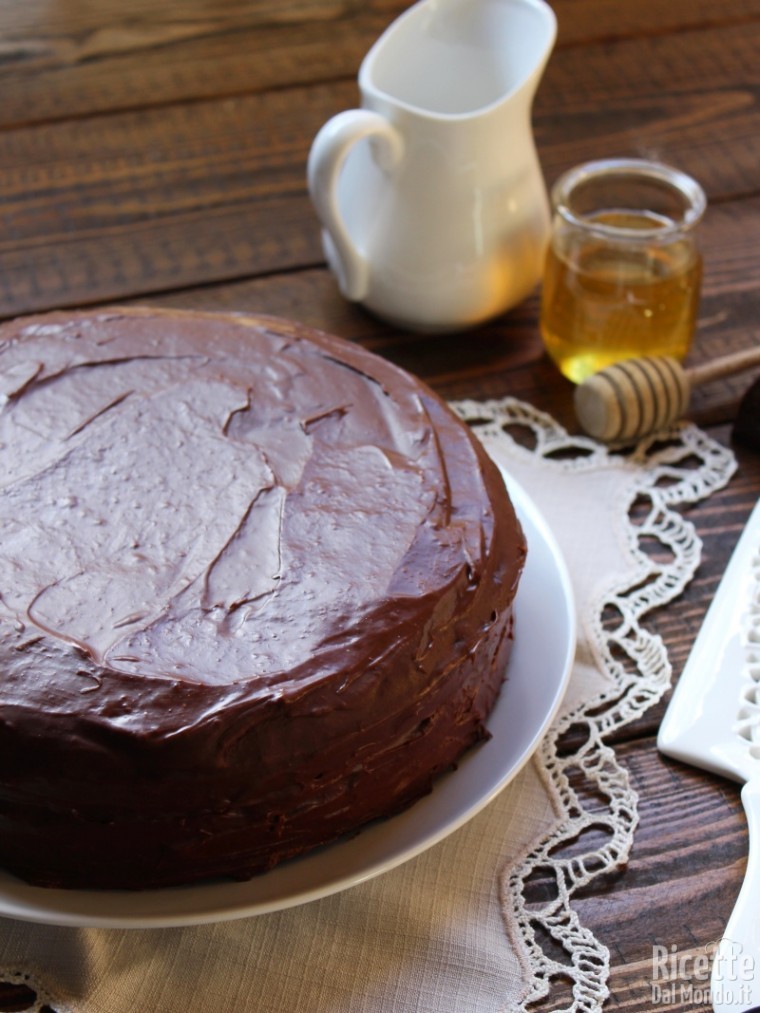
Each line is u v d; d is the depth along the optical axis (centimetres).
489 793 75
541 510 88
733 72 111
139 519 75
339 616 73
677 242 90
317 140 90
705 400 93
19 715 70
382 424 80
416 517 76
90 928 73
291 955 73
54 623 72
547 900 75
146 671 71
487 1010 72
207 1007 72
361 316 97
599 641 83
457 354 95
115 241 99
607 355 92
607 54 112
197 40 112
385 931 74
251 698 70
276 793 71
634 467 90
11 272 97
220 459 78
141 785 70
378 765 73
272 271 98
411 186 91
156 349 82
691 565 86
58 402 80
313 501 76
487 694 77
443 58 94
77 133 105
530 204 93
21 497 76
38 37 112
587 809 77
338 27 114
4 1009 72
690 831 77
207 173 103
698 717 79
